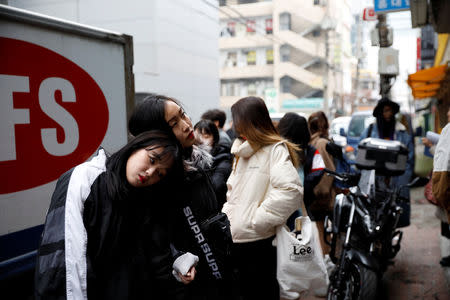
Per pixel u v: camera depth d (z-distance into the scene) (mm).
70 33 2504
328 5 36500
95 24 12656
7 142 2139
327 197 3828
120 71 2912
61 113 2447
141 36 12305
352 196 3102
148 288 1449
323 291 3510
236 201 2422
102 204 1351
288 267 2352
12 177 2164
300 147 3094
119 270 1388
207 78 16047
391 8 6332
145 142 1394
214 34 16812
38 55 2307
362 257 2766
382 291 3629
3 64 2121
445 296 3514
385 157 3279
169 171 1422
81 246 1296
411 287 3709
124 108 2949
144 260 1435
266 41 37781
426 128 17281
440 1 5934
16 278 2215
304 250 2355
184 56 14031
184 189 1636
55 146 2408
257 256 2408
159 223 1502
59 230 1299
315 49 36750
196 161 1774
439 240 5082
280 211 2260
